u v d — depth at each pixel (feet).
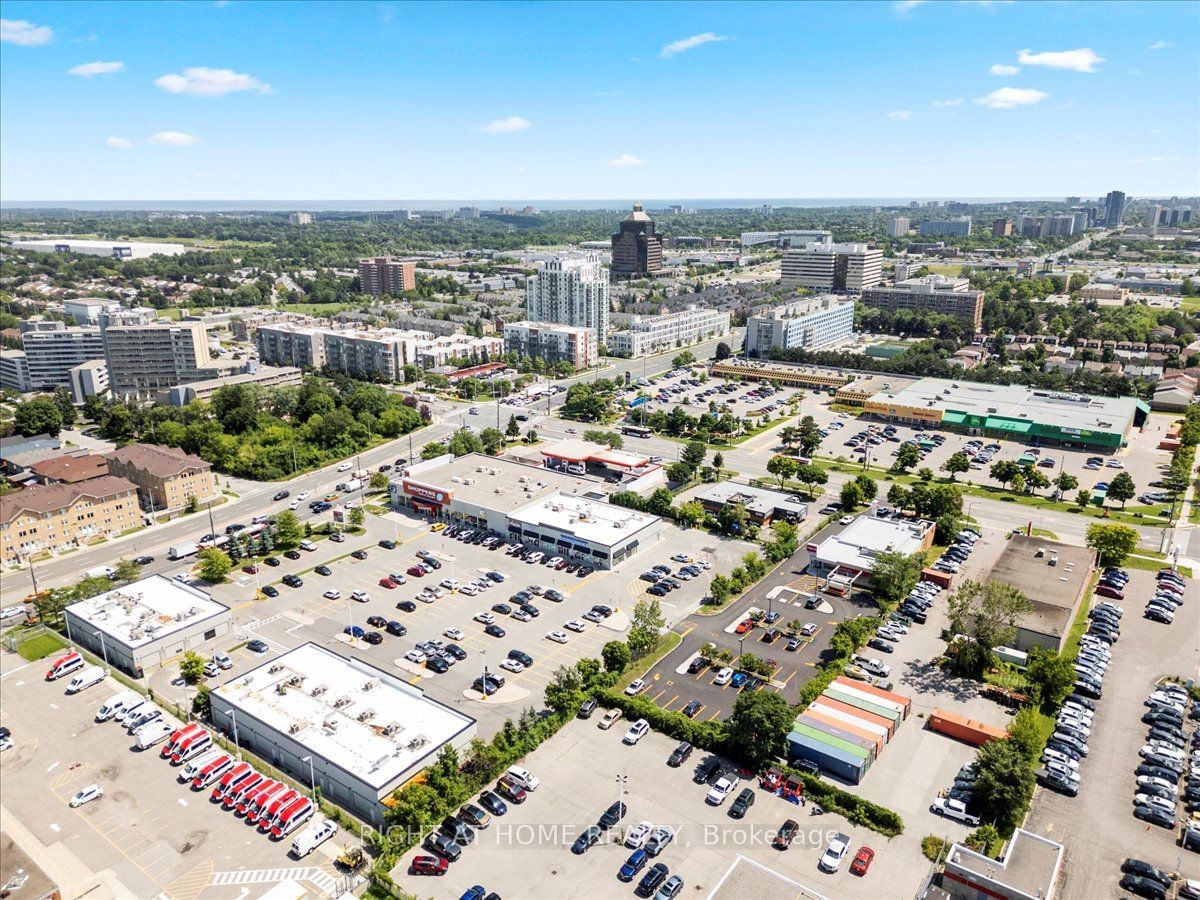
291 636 496.64
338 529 653.71
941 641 482.28
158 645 465.88
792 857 319.47
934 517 649.20
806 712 401.08
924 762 375.66
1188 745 387.14
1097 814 343.46
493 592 552.41
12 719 419.33
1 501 615.16
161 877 316.19
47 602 509.76
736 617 513.04
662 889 300.61
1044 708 418.10
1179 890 303.68
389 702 404.36
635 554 609.42
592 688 424.05
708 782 364.79
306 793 362.12
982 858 303.68
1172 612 510.99
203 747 391.65
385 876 308.60
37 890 295.69
